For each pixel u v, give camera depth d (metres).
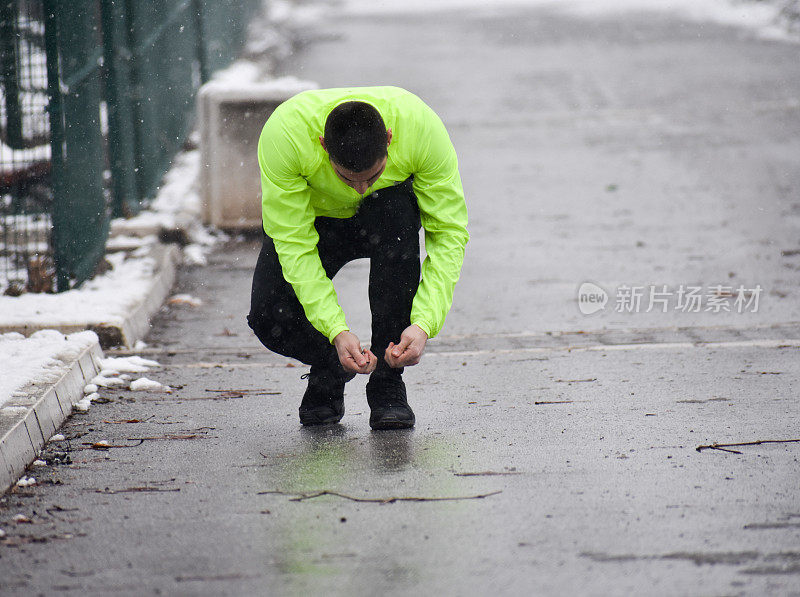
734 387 20.05
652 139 51.22
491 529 13.28
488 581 11.82
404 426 17.67
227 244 35.31
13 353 20.53
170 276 30.70
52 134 25.25
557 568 12.12
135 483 15.32
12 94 26.41
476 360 22.64
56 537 13.35
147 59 35.88
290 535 13.24
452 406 19.16
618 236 35.62
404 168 15.34
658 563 12.21
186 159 43.03
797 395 19.39
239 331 26.12
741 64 72.06
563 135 52.69
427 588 11.68
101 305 24.78
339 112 14.02
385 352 16.34
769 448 16.38
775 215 37.78
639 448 16.48
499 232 36.59
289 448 16.78
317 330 16.44
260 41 77.44
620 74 69.44
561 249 34.25
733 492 14.47
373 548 12.78
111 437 17.53
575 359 22.50
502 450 16.48
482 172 45.78
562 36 89.69
